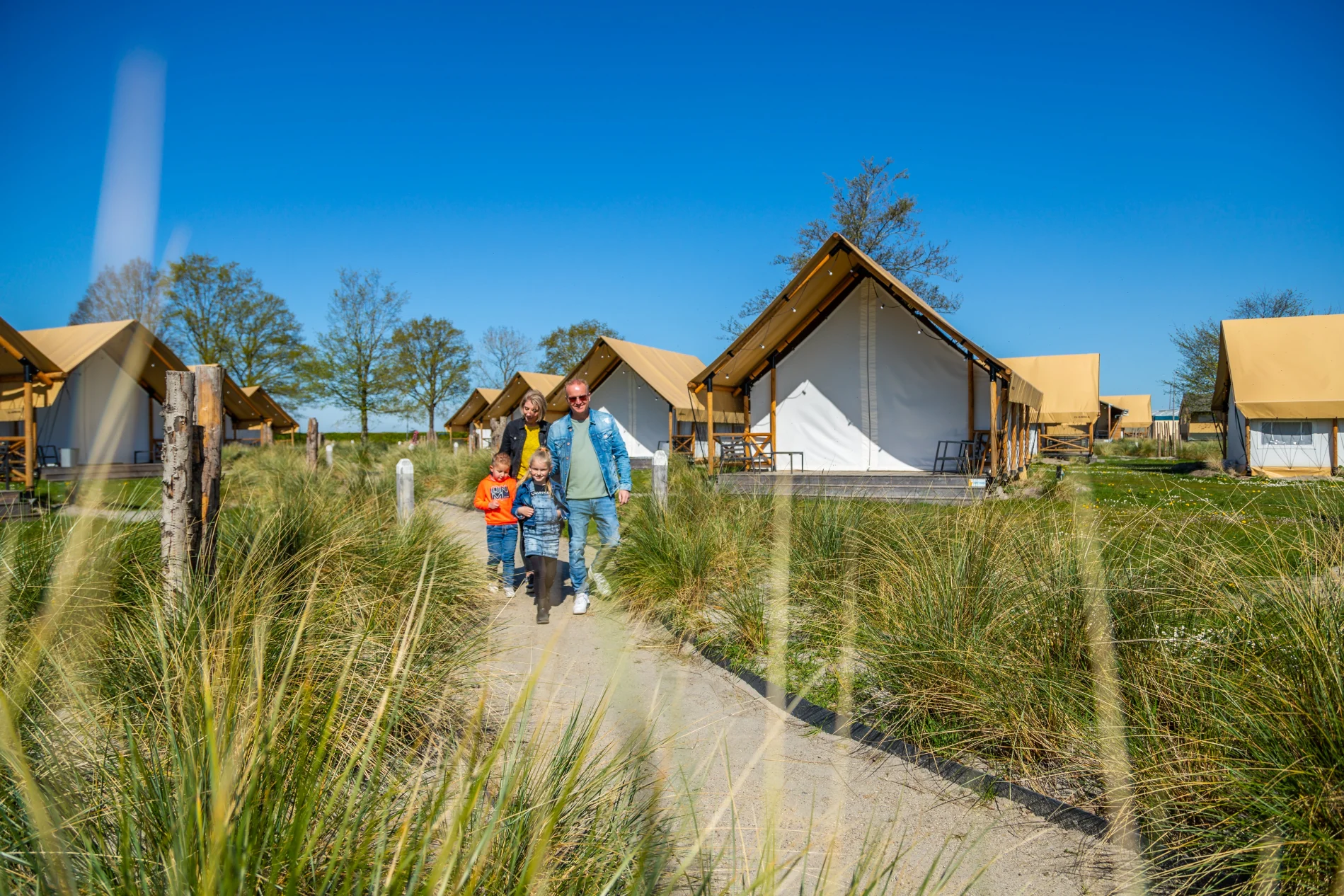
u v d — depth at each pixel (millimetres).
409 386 45094
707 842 2580
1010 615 4035
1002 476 13992
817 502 7047
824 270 15055
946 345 16000
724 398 18797
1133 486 9383
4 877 1604
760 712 3971
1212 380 36719
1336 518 3627
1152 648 3344
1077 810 2994
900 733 3705
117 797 1853
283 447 23188
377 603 3887
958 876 2580
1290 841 2369
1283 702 2738
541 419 6609
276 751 1792
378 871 1542
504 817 2002
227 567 4156
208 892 1300
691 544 6172
